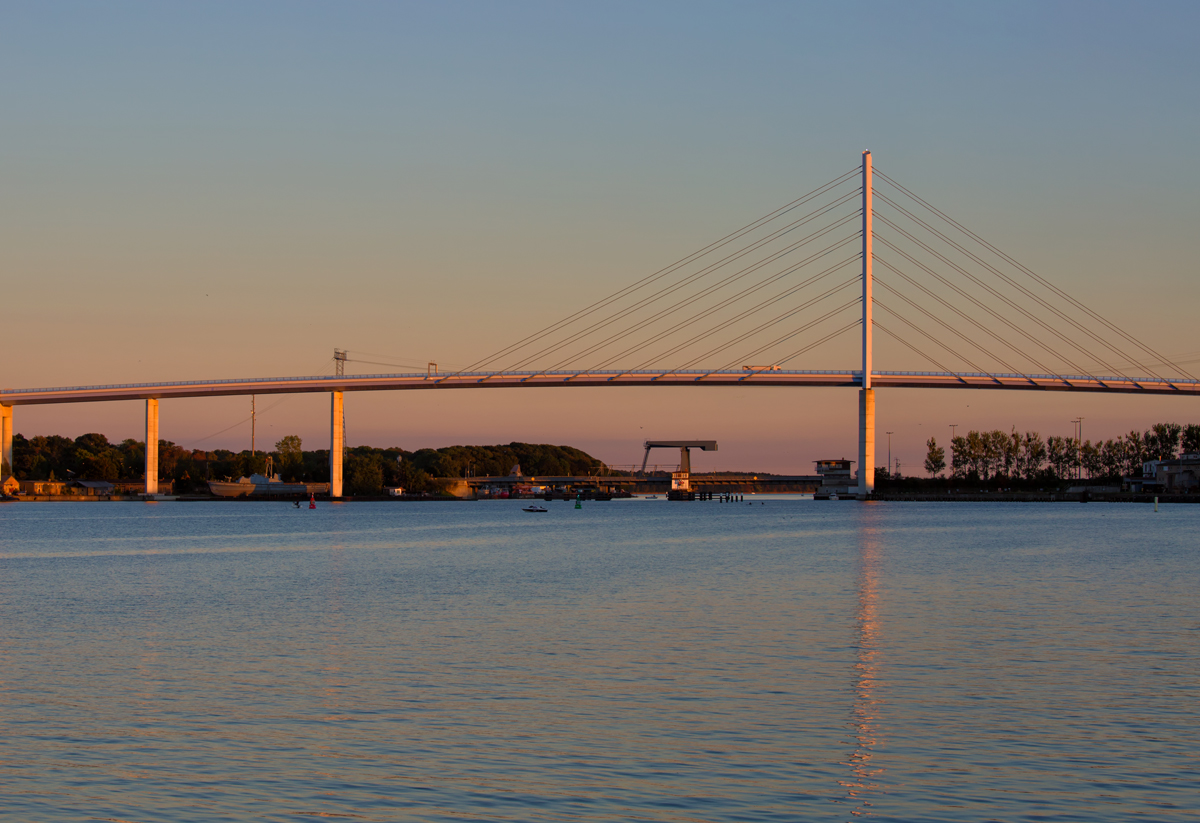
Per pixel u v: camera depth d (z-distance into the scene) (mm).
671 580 54844
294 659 31141
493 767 20375
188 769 20344
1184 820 17625
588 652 31891
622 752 21250
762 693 26094
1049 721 23359
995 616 39344
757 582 53312
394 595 48656
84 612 42875
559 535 108062
